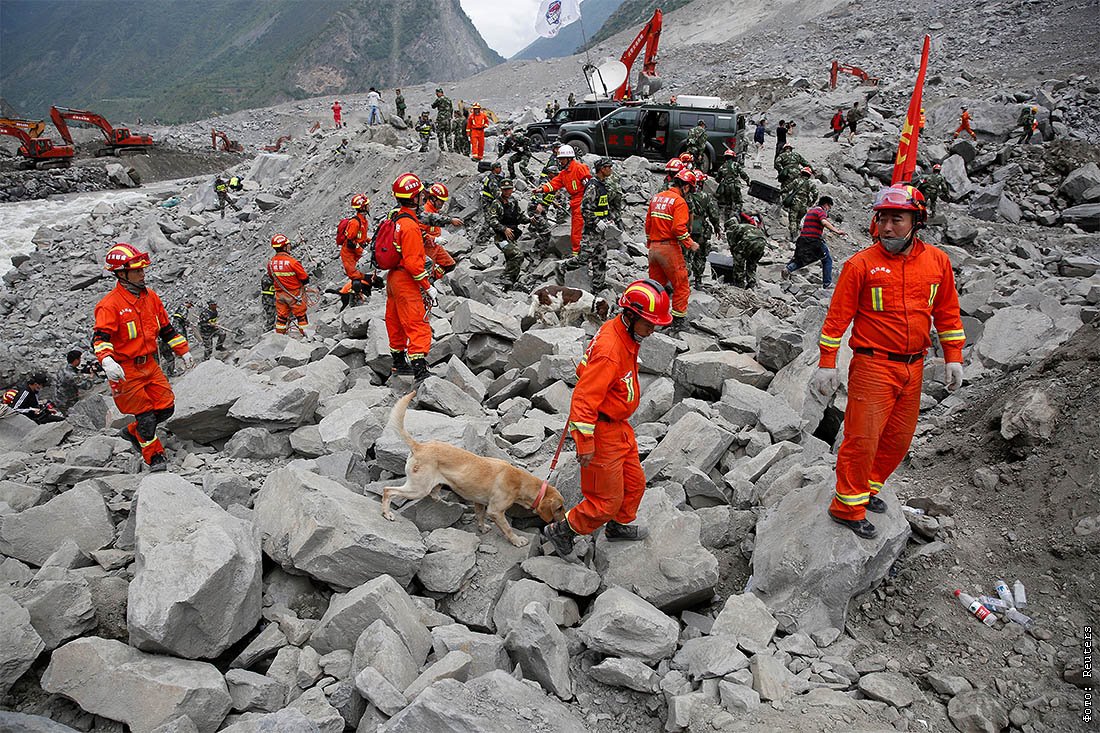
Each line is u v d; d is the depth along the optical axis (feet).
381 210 63.26
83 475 21.83
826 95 106.63
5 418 30.27
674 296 31.35
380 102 105.09
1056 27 117.91
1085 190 71.51
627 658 14.28
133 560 17.19
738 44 162.61
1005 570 16.19
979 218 70.38
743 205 58.29
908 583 16.35
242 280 68.85
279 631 15.23
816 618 15.57
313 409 23.84
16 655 13.39
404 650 14.01
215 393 23.88
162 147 151.23
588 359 15.24
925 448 21.40
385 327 29.81
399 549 15.96
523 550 17.49
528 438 22.47
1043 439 18.19
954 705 13.28
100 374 56.34
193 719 12.76
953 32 130.11
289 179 94.94
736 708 13.21
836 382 15.31
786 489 19.25
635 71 161.89
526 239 44.45
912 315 14.61
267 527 16.76
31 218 108.68
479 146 68.44
